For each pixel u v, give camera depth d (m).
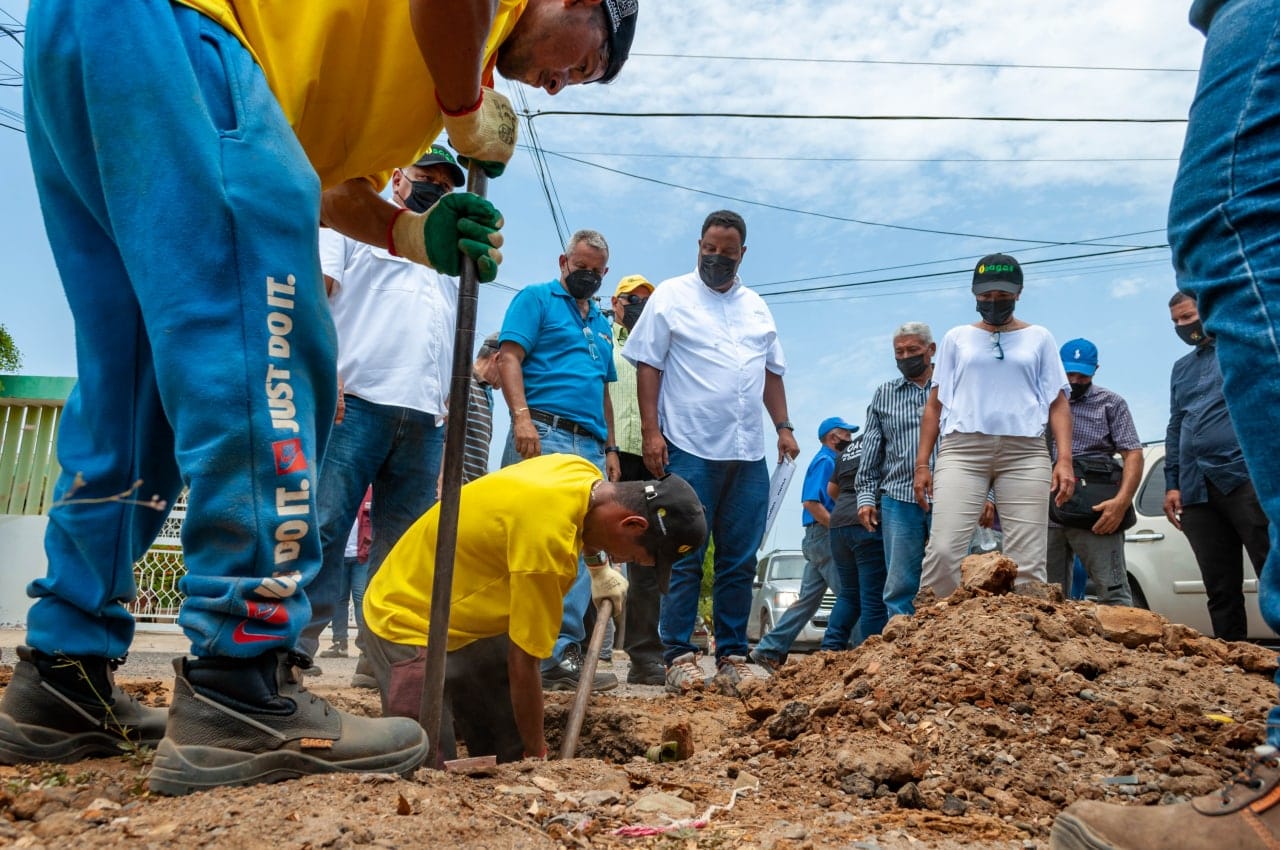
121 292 2.11
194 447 1.81
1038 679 3.28
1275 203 1.73
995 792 2.49
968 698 3.17
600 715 4.27
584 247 5.41
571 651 5.44
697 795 2.41
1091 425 6.32
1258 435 1.73
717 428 5.56
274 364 1.86
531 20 2.42
